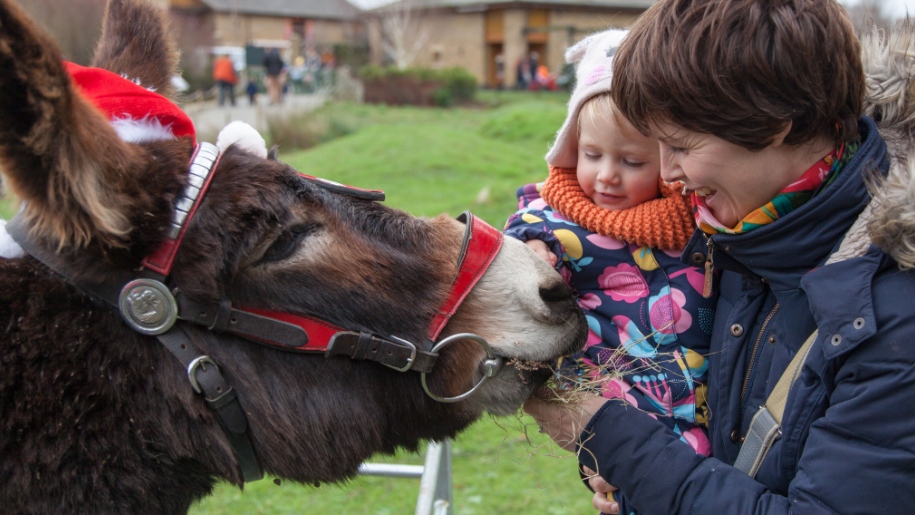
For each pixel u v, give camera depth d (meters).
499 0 41.41
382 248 1.91
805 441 1.66
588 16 42.38
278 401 1.86
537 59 42.69
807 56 1.48
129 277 1.72
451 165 13.75
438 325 1.94
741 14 1.50
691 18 1.57
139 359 1.76
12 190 1.65
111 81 1.86
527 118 19.88
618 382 2.14
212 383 1.79
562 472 4.85
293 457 1.91
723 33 1.50
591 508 4.39
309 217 1.84
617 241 2.21
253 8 50.25
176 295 1.74
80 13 14.64
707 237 1.91
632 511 2.10
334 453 1.94
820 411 1.63
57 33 14.13
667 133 1.67
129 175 1.64
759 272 1.78
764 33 1.48
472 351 1.96
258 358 1.85
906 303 1.47
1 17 1.37
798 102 1.51
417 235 1.98
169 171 1.73
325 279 1.84
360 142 16.53
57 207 1.58
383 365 1.96
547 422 2.08
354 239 1.89
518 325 1.99
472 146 16.00
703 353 2.12
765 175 1.63
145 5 2.32
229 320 1.78
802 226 1.65
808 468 1.57
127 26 2.29
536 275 2.01
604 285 2.23
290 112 20.12
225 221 1.74
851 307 1.50
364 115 25.59
